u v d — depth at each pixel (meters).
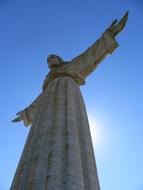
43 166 8.41
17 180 8.72
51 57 15.98
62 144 9.16
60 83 13.20
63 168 8.23
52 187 7.56
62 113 10.72
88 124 11.10
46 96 12.50
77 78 14.65
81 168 8.50
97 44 14.92
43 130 10.05
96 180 8.64
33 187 7.80
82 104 12.20
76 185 7.67
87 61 14.95
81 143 9.70
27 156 9.42
